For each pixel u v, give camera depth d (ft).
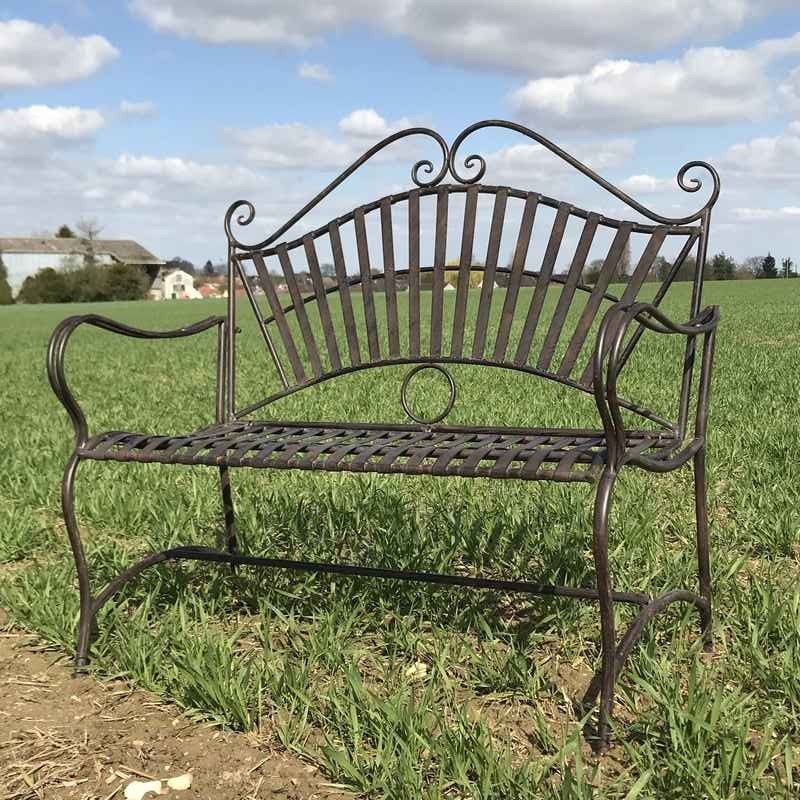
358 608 9.70
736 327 58.90
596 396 6.93
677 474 15.64
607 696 7.13
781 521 11.70
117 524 13.83
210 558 10.25
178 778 6.95
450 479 15.14
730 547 11.60
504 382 29.71
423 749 7.06
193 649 8.57
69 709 8.20
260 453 8.38
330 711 7.79
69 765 7.25
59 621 9.75
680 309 79.00
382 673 8.62
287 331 11.07
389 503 13.16
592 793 6.21
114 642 9.20
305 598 10.30
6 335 87.51
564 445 8.39
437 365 10.27
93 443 9.08
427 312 58.80
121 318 122.72
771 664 8.04
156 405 28.02
